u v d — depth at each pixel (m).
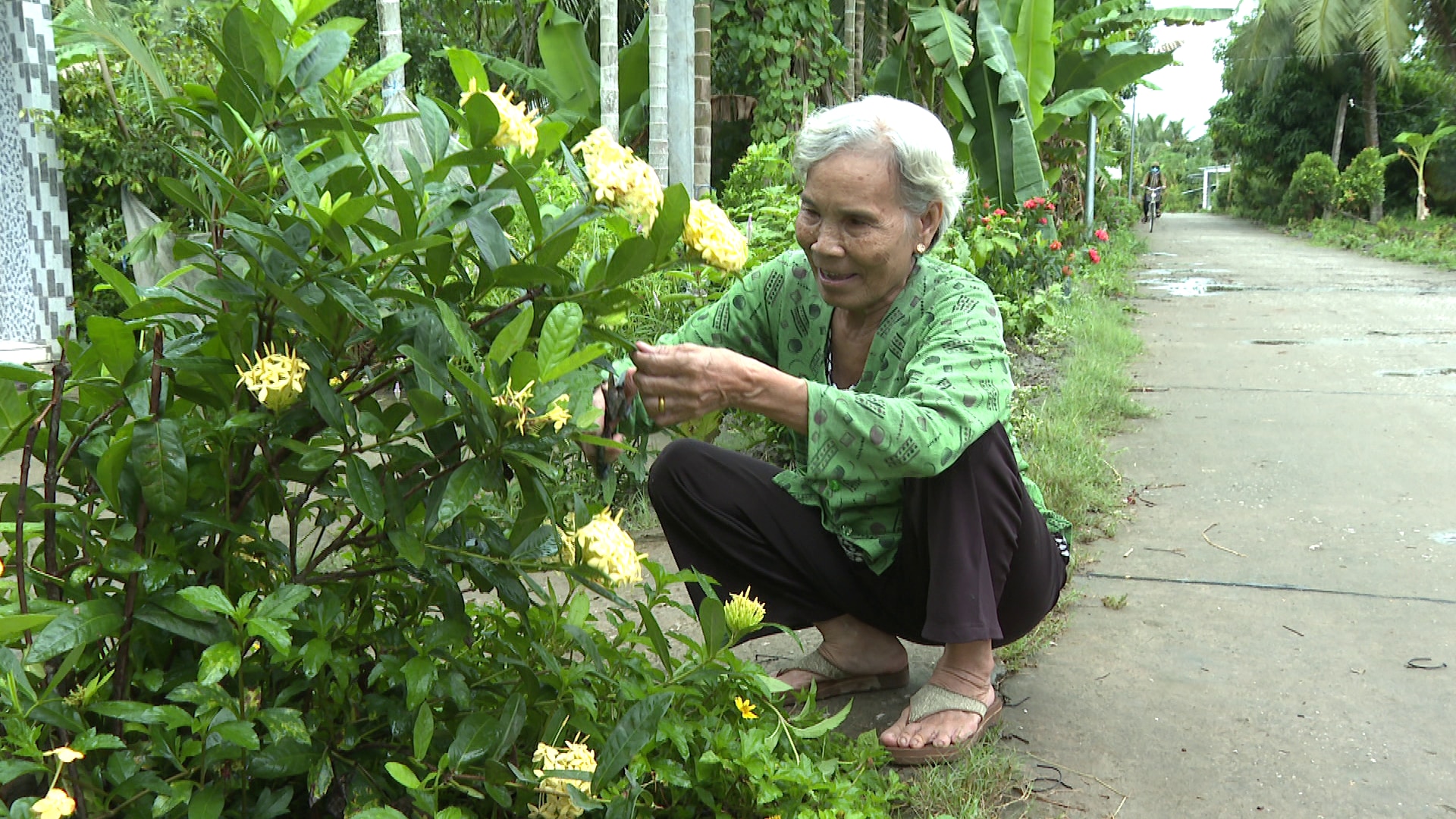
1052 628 2.94
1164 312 10.53
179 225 2.60
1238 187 37.62
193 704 1.51
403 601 1.76
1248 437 5.26
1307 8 24.30
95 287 1.56
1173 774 2.23
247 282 1.43
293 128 1.49
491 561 1.55
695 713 2.03
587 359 1.39
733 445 4.16
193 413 1.54
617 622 2.09
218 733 1.33
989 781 2.15
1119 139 28.81
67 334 1.46
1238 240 24.36
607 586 1.62
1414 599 3.19
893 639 2.56
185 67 5.05
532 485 1.47
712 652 1.86
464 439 1.51
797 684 2.50
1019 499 2.20
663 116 5.83
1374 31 23.09
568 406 1.45
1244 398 6.20
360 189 1.51
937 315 2.16
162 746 1.37
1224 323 9.58
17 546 1.32
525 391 1.37
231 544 1.54
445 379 1.40
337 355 1.48
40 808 1.14
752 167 6.95
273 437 1.45
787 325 2.38
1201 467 4.71
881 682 2.56
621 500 3.78
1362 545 3.68
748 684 1.98
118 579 1.48
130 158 6.11
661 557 3.41
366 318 1.33
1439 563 3.49
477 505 1.56
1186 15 11.79
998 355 2.11
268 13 1.50
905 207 2.03
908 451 1.93
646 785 1.81
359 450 1.48
